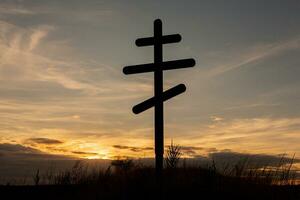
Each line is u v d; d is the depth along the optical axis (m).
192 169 12.02
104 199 10.63
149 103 9.91
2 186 12.31
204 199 10.12
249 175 11.33
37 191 11.77
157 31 10.16
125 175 12.15
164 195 9.85
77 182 12.49
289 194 10.38
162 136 9.73
